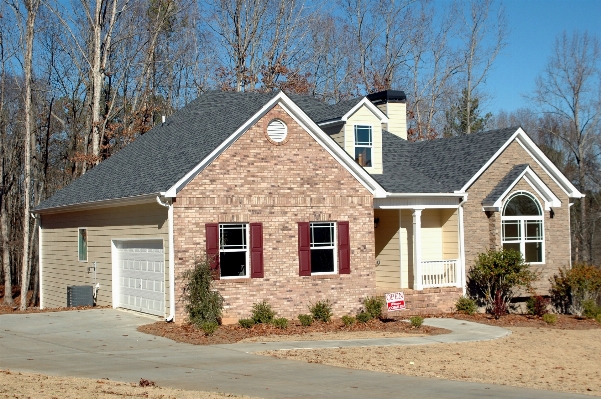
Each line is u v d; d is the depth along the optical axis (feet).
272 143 77.10
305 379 47.57
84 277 92.48
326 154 80.18
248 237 75.56
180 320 71.15
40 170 155.22
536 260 94.58
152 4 147.84
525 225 93.61
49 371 48.73
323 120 93.25
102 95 154.61
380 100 111.14
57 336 65.77
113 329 69.46
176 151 81.87
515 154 94.89
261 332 68.64
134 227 79.56
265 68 158.40
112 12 128.57
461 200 90.43
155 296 75.51
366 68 181.78
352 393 43.29
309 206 78.89
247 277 75.31
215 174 73.82
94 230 89.56
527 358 61.05
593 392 48.19
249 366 52.03
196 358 55.11
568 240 96.84
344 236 80.89
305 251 78.38
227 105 88.84
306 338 65.98
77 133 150.51
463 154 96.73
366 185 82.58
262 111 76.13
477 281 90.27
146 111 139.64
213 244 73.10
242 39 157.69
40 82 150.71
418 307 86.07
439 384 47.34
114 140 147.33
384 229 93.45
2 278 175.52
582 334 77.10
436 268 89.30
